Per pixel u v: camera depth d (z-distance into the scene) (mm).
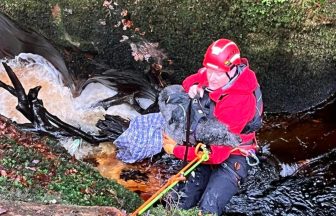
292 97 5387
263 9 4863
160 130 3951
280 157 4887
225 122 3451
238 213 4359
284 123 5328
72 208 2643
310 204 4438
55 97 5477
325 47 5066
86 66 5551
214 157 3516
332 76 5285
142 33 5199
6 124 4277
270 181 4641
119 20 5176
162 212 2811
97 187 3629
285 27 4945
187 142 3498
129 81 5473
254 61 5164
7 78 5512
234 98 3432
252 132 3648
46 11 5270
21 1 5242
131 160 4125
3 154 3660
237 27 4984
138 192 4379
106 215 2613
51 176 3568
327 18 4914
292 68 5199
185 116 3576
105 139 4789
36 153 3842
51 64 5605
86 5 5152
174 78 5422
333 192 4543
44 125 4617
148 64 5387
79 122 5273
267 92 5367
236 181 3688
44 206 2643
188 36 5113
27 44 5559
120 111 5316
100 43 5359
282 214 4359
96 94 5473
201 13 4965
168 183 2885
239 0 4852
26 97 4609
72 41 5398
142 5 5043
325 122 5305
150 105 5301
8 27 5473
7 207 2582
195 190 3783
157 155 4691
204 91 3529
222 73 3404
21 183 3318
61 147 4285
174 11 5004
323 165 4801
